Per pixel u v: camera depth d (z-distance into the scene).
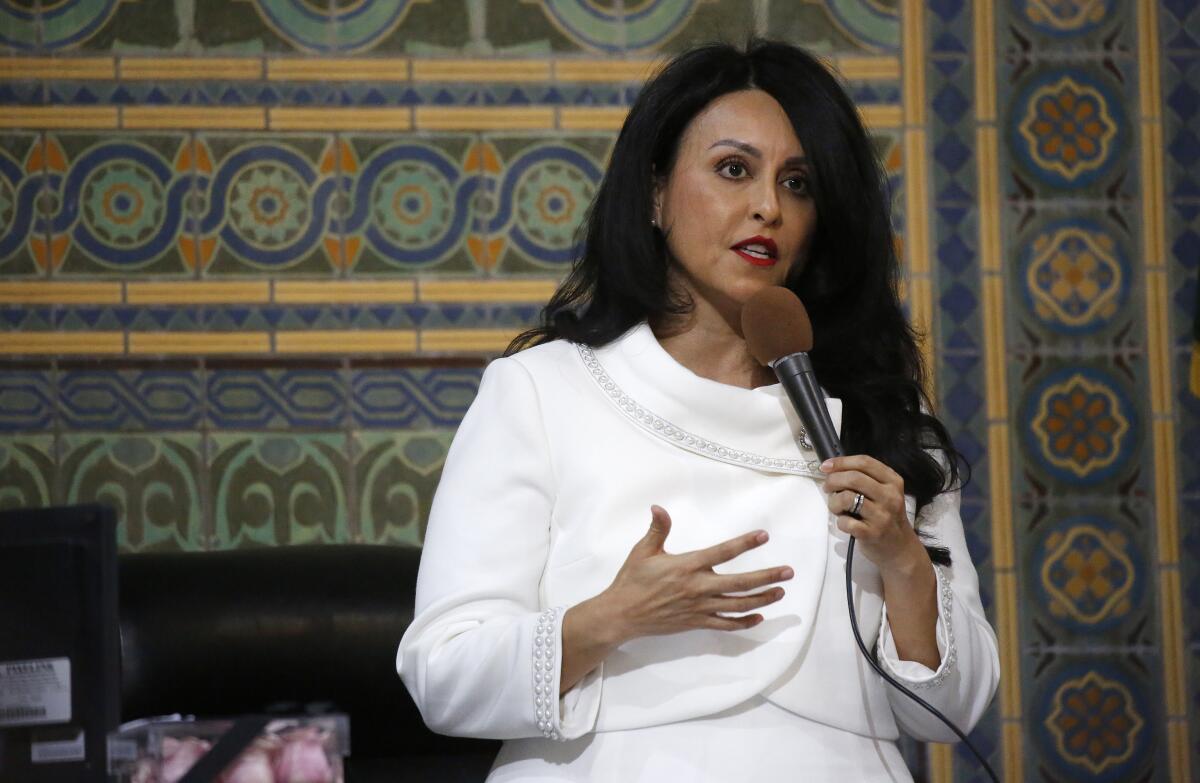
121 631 10.85
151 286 16.22
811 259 9.39
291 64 16.41
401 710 11.20
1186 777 16.75
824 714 8.22
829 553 8.52
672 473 8.55
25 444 16.05
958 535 9.27
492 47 16.61
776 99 8.98
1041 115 17.06
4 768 6.23
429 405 16.41
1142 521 16.94
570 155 16.64
